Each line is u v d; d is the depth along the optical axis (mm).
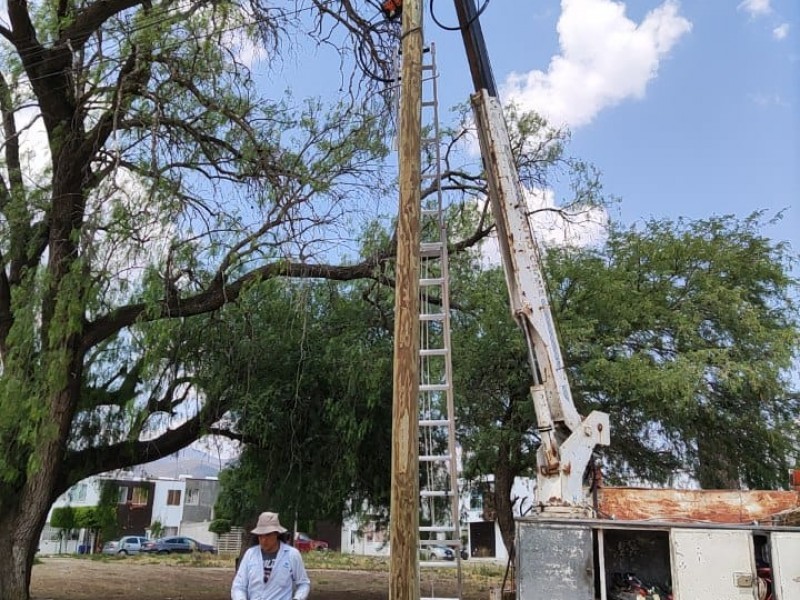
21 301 11922
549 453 6859
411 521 5543
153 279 12008
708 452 14953
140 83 12562
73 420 14742
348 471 15969
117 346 14961
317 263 13344
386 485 17250
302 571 6270
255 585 6055
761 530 5750
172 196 11953
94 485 17844
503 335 14594
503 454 15555
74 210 12773
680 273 15234
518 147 15820
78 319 11641
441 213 8000
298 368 15391
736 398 14641
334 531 65125
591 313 14656
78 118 12805
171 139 12844
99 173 12297
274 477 16953
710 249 14938
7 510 12625
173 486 70250
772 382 13328
